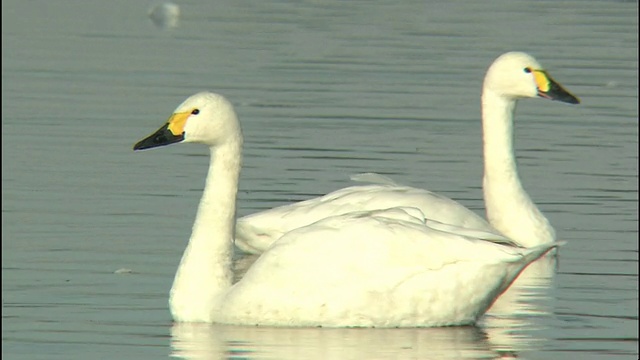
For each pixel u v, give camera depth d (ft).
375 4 118.11
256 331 43.68
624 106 81.20
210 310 44.62
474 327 44.21
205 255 45.47
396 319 43.55
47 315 45.06
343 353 41.11
